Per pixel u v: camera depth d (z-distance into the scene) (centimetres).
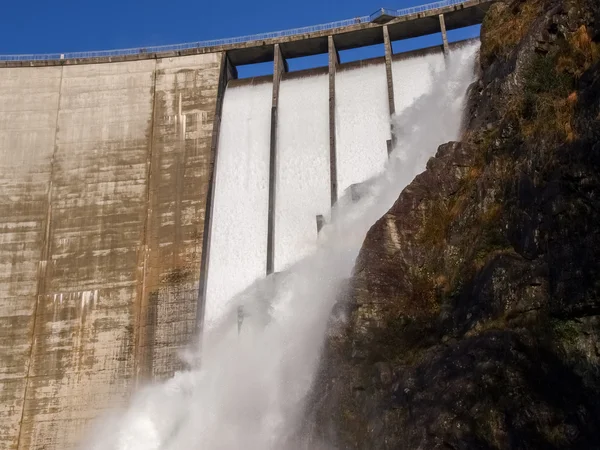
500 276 2130
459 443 1895
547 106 2306
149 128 5016
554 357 1875
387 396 2212
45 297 4628
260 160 4753
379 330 2456
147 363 4300
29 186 4959
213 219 4622
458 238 2483
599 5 2323
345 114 4716
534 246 2114
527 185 2234
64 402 4328
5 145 5088
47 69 5262
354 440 2269
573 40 2411
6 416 4362
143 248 4650
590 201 1969
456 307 2297
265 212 4562
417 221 2672
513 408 1850
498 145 2503
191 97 5050
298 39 5034
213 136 4862
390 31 4966
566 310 1911
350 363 2441
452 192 2673
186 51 5191
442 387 2027
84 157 4991
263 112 4922
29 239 4803
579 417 1764
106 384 4319
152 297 4475
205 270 4425
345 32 4956
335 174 4469
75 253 4716
